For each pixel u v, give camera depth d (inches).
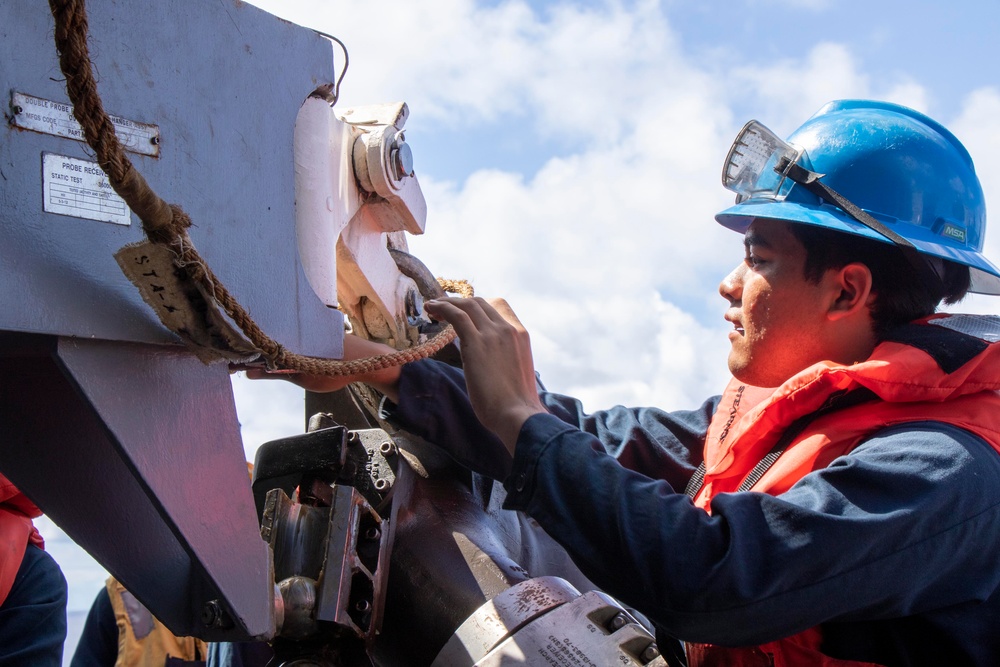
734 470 55.6
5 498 77.2
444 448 64.9
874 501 45.3
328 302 53.3
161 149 42.2
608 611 57.8
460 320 53.6
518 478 49.3
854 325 54.8
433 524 64.7
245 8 47.7
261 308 47.4
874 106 59.8
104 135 35.3
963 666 47.8
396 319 66.7
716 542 44.9
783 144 56.0
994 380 49.5
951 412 49.4
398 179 61.4
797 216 53.9
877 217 55.4
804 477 48.3
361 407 73.2
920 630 48.3
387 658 63.0
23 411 45.8
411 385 64.3
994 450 48.3
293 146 51.1
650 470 67.8
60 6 33.5
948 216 57.0
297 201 51.8
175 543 50.3
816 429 52.4
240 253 46.2
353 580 56.1
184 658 107.0
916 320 54.6
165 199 42.1
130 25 41.3
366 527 58.5
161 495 42.2
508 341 53.9
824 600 44.5
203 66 44.9
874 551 44.4
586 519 47.0
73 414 47.0
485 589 60.5
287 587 53.1
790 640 49.5
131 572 48.7
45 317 37.5
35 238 37.5
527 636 55.9
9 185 36.9
